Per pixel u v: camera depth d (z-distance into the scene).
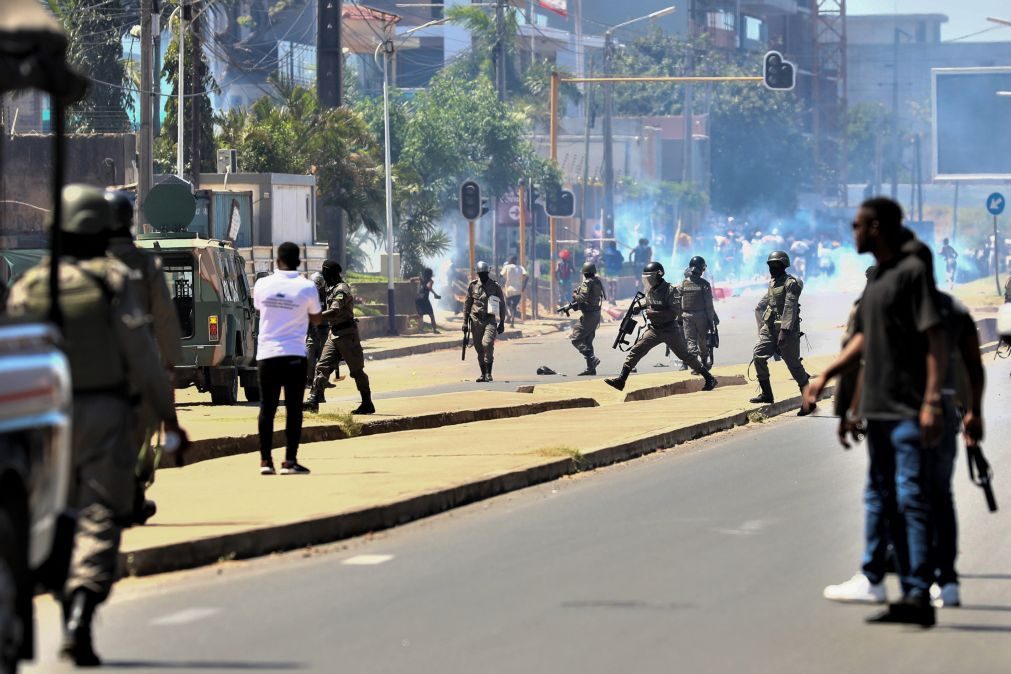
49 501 16.44
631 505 33.75
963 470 39.09
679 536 29.42
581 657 19.70
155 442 36.69
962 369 22.75
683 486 36.91
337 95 118.06
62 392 16.55
